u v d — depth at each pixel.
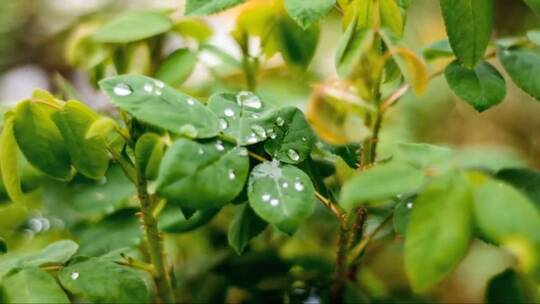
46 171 0.28
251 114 0.27
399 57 0.26
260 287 0.36
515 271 0.28
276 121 0.27
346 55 0.26
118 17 0.35
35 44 0.71
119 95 0.25
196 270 0.38
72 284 0.27
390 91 0.31
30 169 0.33
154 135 0.26
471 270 0.53
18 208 0.36
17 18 0.73
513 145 0.61
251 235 0.30
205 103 0.31
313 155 0.33
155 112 0.25
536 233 0.23
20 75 0.68
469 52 0.27
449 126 0.59
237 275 0.37
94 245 0.33
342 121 0.27
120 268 0.28
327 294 0.33
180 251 0.40
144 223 0.28
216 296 0.37
